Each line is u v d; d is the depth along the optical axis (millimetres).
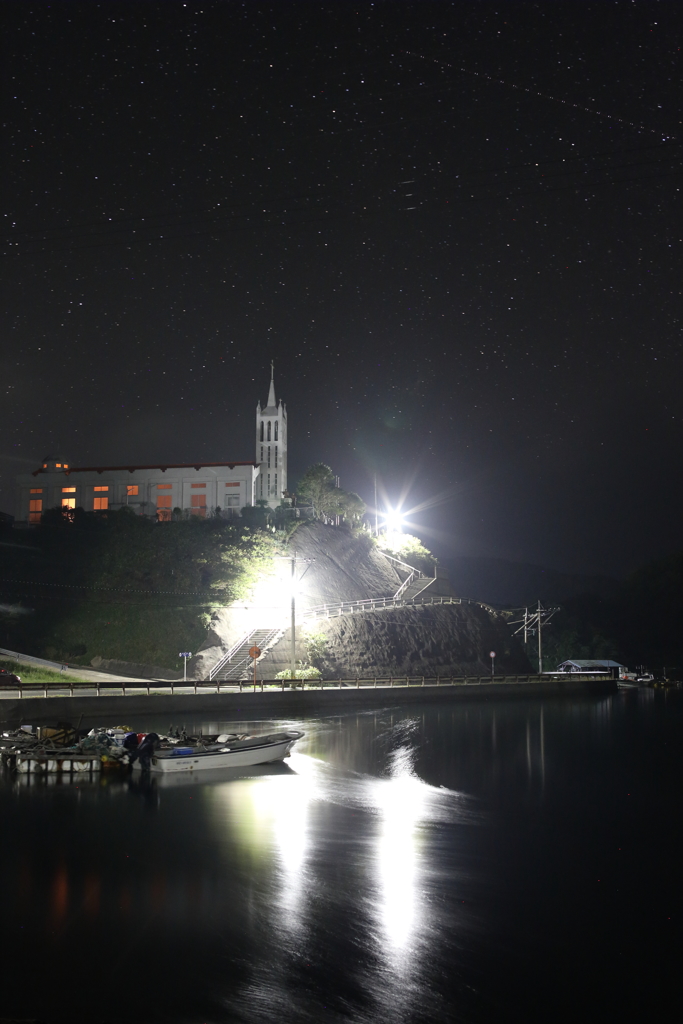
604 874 26016
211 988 17703
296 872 25219
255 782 38656
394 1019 16812
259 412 133125
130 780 37969
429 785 39812
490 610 140625
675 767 46562
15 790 35625
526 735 60281
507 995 17938
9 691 56812
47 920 21109
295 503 133750
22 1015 16406
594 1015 17234
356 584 120562
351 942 20234
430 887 24328
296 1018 16672
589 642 170875
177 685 68500
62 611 93062
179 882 24031
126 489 118062
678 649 185625
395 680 90250
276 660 87188
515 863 26969
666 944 20641
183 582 96312
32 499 118250
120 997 17234
